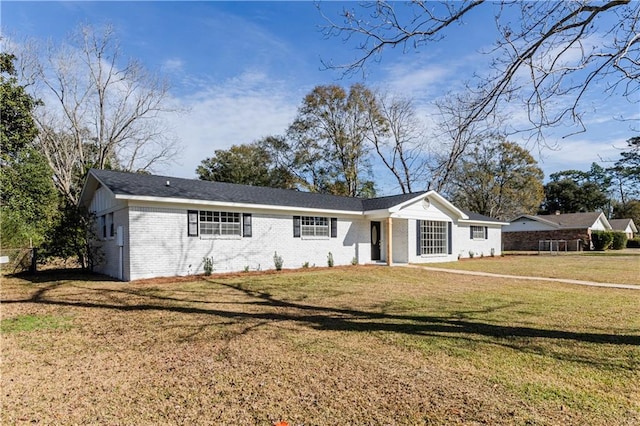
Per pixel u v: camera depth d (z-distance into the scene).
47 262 17.66
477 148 33.03
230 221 14.34
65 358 4.82
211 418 3.26
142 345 5.34
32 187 18.05
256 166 39.12
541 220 36.09
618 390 3.80
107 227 14.51
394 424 3.14
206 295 9.53
